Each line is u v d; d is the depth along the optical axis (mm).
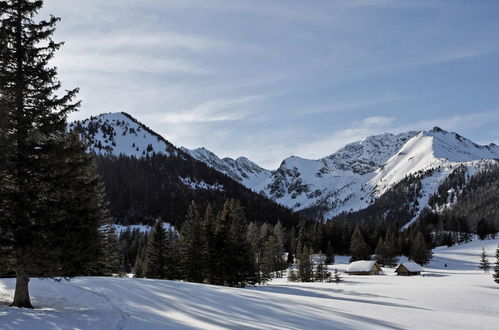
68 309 20406
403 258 169750
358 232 155875
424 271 124500
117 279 37062
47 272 19297
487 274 109125
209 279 62500
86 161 20547
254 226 135000
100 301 24188
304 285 74438
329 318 24141
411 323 24938
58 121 20312
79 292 27438
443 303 49438
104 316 18422
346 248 171875
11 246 18453
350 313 27281
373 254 169500
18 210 18297
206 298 28125
